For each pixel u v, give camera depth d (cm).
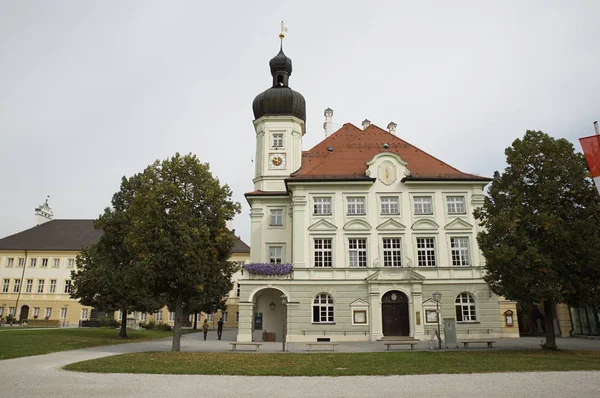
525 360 2091
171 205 2606
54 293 7788
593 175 1576
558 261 2508
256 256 4212
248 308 3731
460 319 3744
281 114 4731
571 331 4231
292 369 1845
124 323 4025
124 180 4269
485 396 1304
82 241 8119
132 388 1420
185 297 2673
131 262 3975
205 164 2795
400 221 3959
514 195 2706
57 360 2159
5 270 7919
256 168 4753
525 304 2773
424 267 3825
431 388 1434
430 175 4112
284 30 5206
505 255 2492
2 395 1288
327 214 3988
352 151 4384
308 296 3756
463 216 3981
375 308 3700
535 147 2716
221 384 1506
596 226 2467
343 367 1909
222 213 2673
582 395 1306
